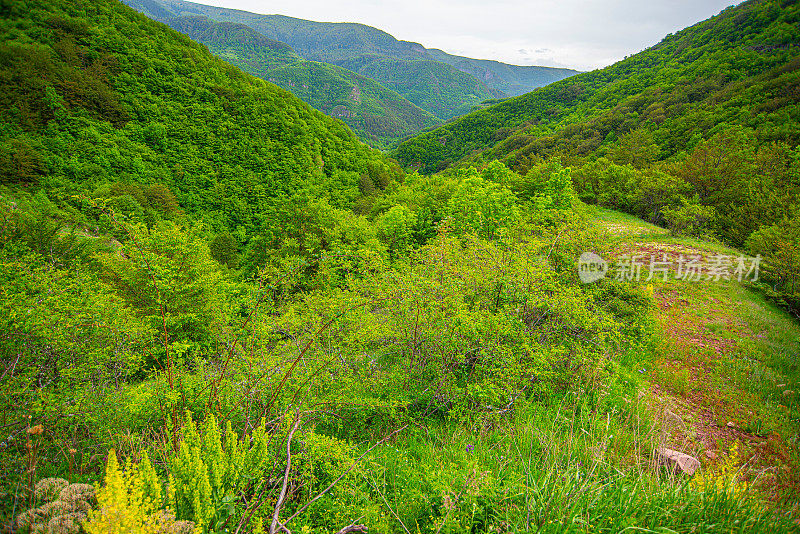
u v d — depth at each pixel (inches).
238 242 1753.2
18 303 137.9
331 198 1934.1
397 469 124.7
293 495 104.7
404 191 1245.7
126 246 133.5
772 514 107.7
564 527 90.9
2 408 108.5
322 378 157.9
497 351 176.1
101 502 66.7
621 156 1601.9
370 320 185.6
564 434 149.6
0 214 251.3
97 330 152.4
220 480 85.8
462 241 275.0
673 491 109.2
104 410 131.0
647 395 200.7
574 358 193.8
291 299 220.1
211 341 228.4
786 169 822.5
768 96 1776.6
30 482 86.7
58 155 1756.9
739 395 212.1
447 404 176.2
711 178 848.3
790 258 394.0
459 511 97.0
